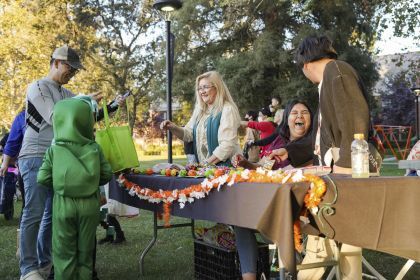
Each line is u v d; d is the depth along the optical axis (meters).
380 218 2.19
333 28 22.83
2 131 24.67
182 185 3.09
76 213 3.29
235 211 2.44
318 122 2.98
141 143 39.12
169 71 6.34
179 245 5.79
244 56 23.09
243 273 2.96
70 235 3.30
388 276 4.24
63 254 3.29
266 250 3.64
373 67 24.25
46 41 27.66
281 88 22.27
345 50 23.31
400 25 15.91
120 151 3.93
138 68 35.19
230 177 2.48
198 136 4.08
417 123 17.97
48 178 3.36
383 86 39.62
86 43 32.25
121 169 3.93
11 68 24.34
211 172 2.84
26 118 3.89
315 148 3.02
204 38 25.83
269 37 22.42
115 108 4.29
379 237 2.18
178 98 26.58
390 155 25.70
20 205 10.40
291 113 3.69
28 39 24.31
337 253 2.78
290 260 2.02
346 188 2.17
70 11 31.91
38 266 3.89
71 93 4.15
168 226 4.34
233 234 3.74
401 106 37.81
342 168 2.47
